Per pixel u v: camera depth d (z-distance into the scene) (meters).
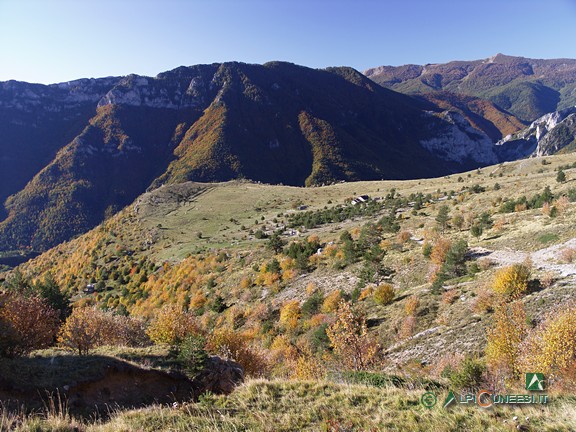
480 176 152.50
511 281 28.73
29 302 23.06
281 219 119.06
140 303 80.56
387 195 125.19
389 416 8.04
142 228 130.38
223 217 132.75
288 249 74.06
